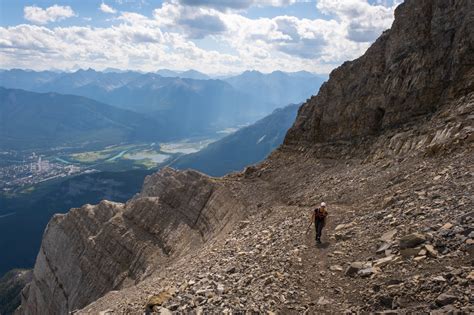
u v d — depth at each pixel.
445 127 34.41
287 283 18.52
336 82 58.31
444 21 42.97
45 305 93.25
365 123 50.34
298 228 28.22
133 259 71.75
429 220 19.50
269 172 59.88
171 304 19.03
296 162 58.28
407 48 46.69
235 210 52.44
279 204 44.75
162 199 78.06
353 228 23.98
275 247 25.31
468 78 38.22
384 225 21.98
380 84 49.78
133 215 80.75
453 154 29.12
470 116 32.81
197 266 30.64
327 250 22.00
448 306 12.45
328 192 37.72
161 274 41.88
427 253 16.58
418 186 25.73
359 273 17.38
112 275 73.50
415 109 43.09
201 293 19.34
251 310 16.28
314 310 15.60
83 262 82.19
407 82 44.94
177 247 63.38
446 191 22.48
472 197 19.94
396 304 13.93
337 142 53.94
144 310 20.61
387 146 42.19
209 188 66.44
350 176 40.28
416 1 46.91
